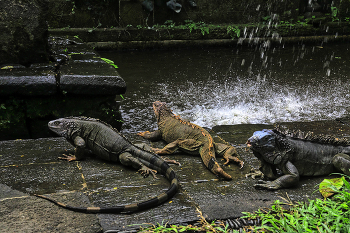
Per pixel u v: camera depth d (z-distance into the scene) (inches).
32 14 216.5
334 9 602.2
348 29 606.9
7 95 196.5
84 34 494.9
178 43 539.8
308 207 120.6
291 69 414.6
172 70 400.5
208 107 281.7
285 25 579.5
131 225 115.2
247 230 116.3
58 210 122.1
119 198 133.1
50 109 207.0
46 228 111.2
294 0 586.2
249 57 483.8
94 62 241.6
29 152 171.8
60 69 216.2
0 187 137.7
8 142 182.5
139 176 152.1
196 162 167.5
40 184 141.7
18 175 148.1
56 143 184.1
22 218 116.0
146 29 519.2
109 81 208.5
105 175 152.0
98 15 513.7
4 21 211.6
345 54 509.0
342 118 241.4
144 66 415.2
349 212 115.3
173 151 176.2
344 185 134.1
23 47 218.8
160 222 118.0
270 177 149.1
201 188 142.2
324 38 597.6
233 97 307.9
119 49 515.2
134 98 300.4
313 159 147.7
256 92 323.3
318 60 466.6
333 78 375.2
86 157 170.2
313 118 261.7
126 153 159.6
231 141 193.8
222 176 150.2
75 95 209.0
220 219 121.2
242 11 578.6
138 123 248.8
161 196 128.7
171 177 143.6
